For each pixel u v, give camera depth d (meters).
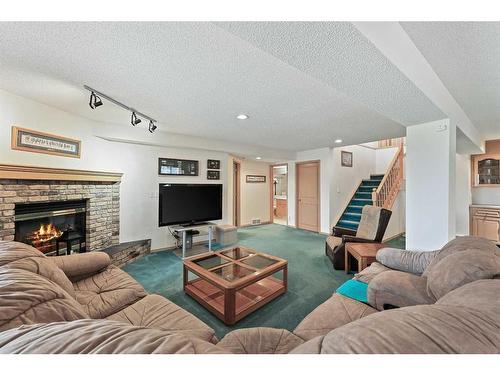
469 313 0.59
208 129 3.61
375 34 1.09
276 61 1.60
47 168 2.44
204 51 1.48
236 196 6.30
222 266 2.39
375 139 4.41
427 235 2.39
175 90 2.10
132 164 3.70
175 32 1.28
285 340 1.17
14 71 1.74
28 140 2.31
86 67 1.68
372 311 1.47
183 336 0.57
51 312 0.88
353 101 2.38
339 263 3.11
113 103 2.43
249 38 1.06
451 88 2.14
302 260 3.55
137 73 1.77
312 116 2.91
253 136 4.14
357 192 6.18
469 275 1.20
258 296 2.25
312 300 2.27
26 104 2.29
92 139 3.12
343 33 1.00
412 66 1.46
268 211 7.17
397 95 1.69
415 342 0.47
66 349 0.49
